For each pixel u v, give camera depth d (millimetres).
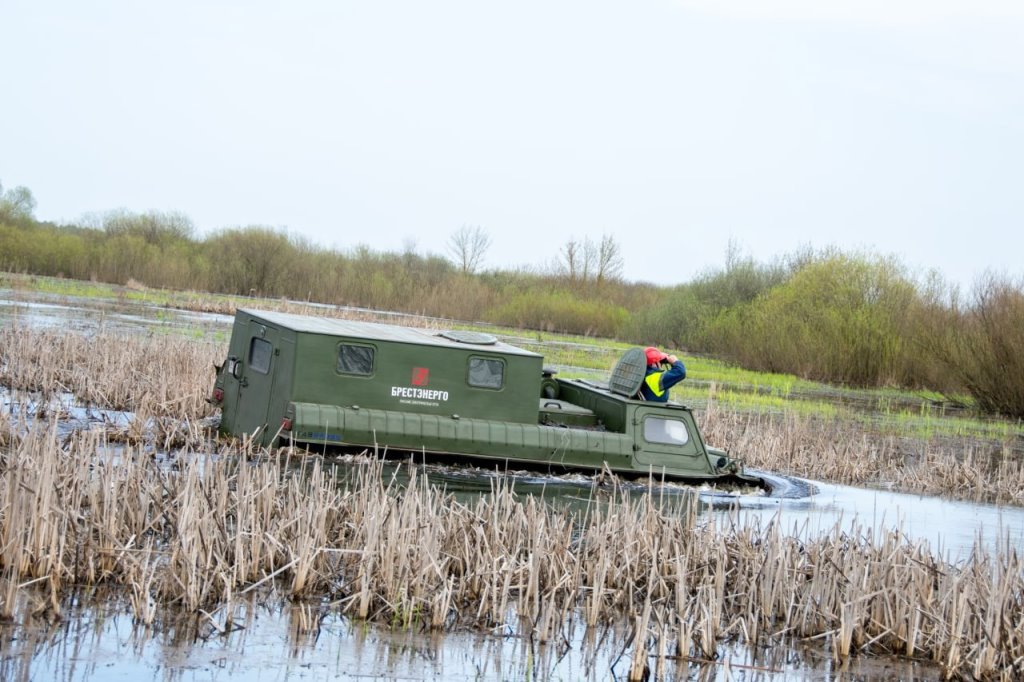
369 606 8703
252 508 9359
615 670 8039
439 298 63719
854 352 44031
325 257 67375
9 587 7707
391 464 13633
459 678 7578
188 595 8242
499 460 14109
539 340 49844
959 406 38938
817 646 9102
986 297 37438
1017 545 14055
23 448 10273
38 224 75062
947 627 9109
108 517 9117
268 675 7254
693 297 58656
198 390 17922
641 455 14930
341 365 13430
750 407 29188
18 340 21938
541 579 9516
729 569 10125
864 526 14062
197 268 62812
